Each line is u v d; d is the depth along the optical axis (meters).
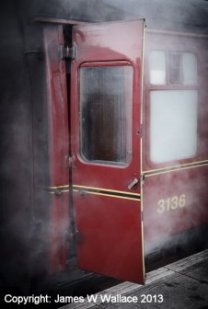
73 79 3.55
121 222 3.43
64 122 3.62
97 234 3.60
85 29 3.44
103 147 3.59
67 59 3.57
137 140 3.27
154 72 3.87
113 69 3.46
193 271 4.24
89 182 3.59
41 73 3.52
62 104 3.60
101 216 3.55
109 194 3.48
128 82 3.40
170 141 4.17
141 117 3.23
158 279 4.06
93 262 3.65
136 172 3.30
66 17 3.49
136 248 3.36
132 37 3.20
